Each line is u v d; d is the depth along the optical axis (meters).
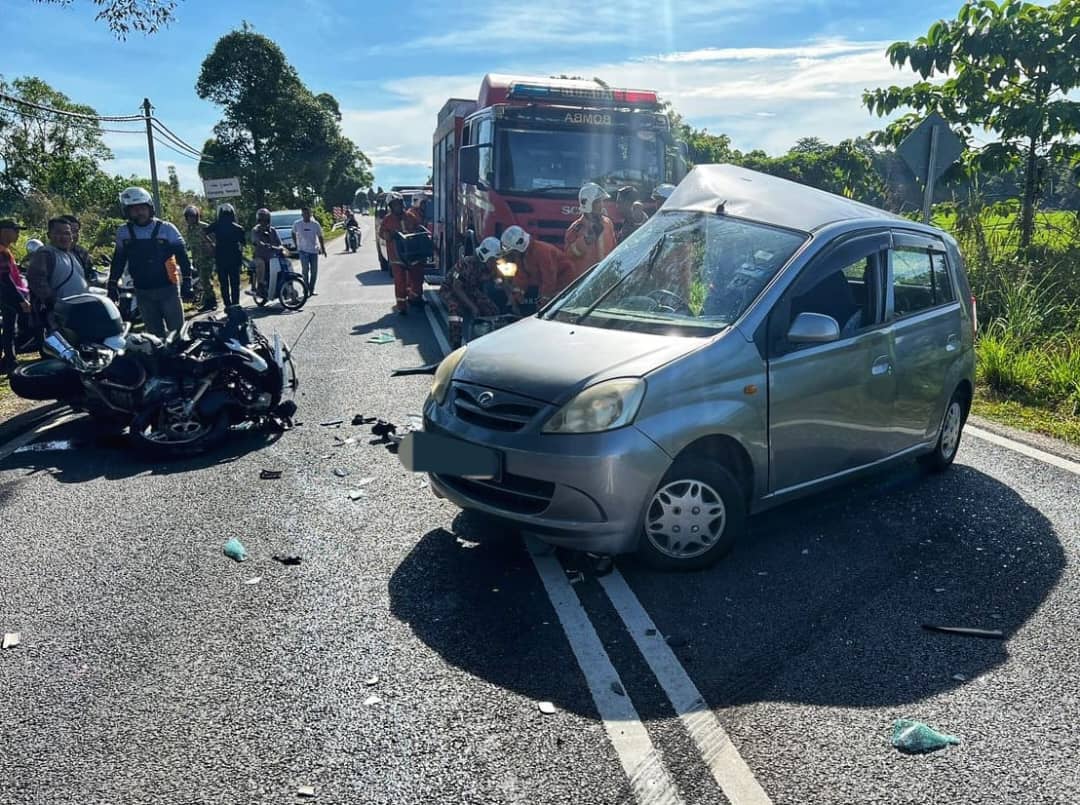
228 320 7.25
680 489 4.52
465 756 3.15
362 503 5.74
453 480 4.77
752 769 3.08
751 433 4.64
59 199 42.19
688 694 3.54
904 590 4.49
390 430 7.29
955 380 6.05
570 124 12.02
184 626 4.11
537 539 5.00
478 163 12.20
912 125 15.52
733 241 5.30
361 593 4.44
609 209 11.51
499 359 4.79
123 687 3.61
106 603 4.36
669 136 12.41
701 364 4.50
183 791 2.97
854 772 3.06
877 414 5.36
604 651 3.87
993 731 3.31
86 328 7.09
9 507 5.75
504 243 8.88
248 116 61.38
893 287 5.54
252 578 4.62
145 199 9.05
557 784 3.00
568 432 4.28
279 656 3.84
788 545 5.05
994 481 6.21
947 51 14.67
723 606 4.30
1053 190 14.72
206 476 6.34
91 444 7.27
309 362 10.58
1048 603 4.37
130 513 5.61
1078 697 3.54
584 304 5.45
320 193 65.94
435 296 17.34
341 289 19.75
